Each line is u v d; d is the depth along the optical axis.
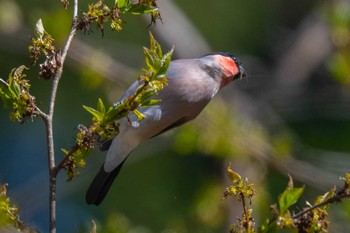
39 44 4.95
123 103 4.84
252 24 15.64
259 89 14.98
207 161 13.55
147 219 14.41
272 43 15.69
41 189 12.65
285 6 15.88
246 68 15.12
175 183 14.59
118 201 14.60
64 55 4.95
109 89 11.79
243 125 11.96
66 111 14.47
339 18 12.04
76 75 14.23
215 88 7.24
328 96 14.94
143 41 14.35
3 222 4.76
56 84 4.93
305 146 13.95
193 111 7.08
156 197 14.50
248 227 4.96
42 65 4.91
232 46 15.48
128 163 14.35
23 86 4.91
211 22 15.35
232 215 11.41
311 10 16.03
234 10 15.46
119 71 11.80
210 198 11.55
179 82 6.88
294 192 4.85
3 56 13.88
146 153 13.87
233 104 14.10
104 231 9.38
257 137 11.87
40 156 16.17
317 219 4.93
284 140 11.99
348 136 14.83
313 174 12.02
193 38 14.43
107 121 4.83
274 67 15.45
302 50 15.60
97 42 13.93
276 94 15.02
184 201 14.54
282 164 11.88
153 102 4.86
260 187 11.56
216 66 7.27
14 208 4.90
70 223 14.75
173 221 11.37
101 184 6.90
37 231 4.95
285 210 4.87
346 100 14.85
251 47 15.65
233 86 14.55
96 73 11.70
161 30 14.23
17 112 4.86
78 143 4.84
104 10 5.03
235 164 11.88
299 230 4.94
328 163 12.67
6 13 12.32
